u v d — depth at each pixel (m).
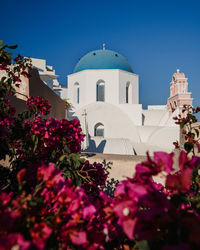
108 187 2.56
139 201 0.72
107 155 2.90
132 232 0.65
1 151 1.61
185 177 0.61
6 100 1.75
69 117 17.75
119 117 18.62
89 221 0.86
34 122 1.82
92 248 0.76
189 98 15.96
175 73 17.67
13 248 0.54
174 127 14.95
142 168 0.70
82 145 8.99
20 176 0.72
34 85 4.42
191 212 0.84
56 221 0.74
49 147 1.71
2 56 1.62
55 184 0.81
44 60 14.69
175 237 0.64
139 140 18.09
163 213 0.67
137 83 23.25
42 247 0.62
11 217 0.66
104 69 21.77
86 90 21.47
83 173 1.74
